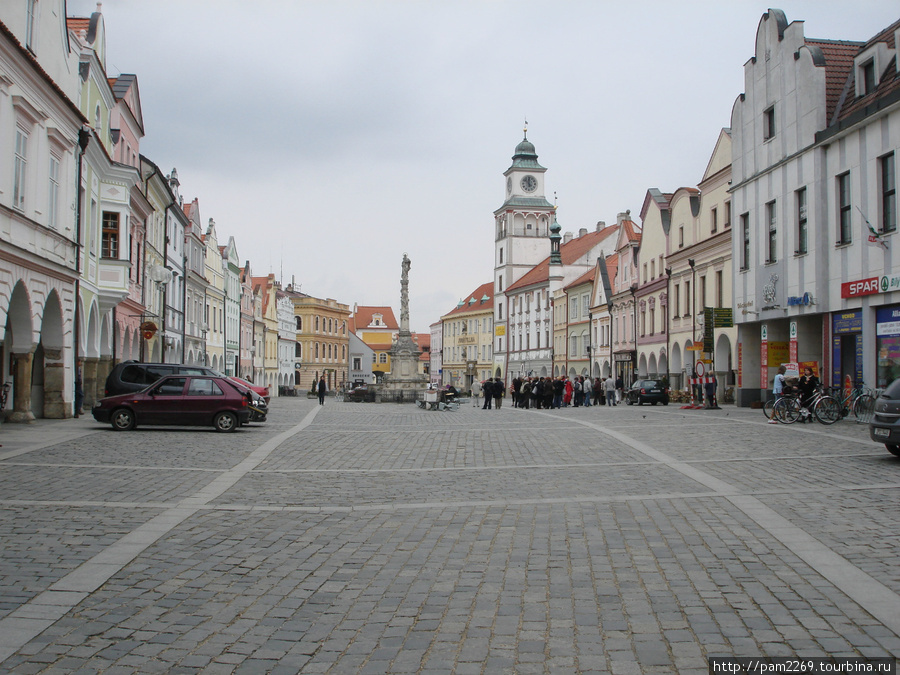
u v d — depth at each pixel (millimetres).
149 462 16047
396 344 61281
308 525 9953
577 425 26562
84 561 8047
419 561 8141
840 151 28750
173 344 52875
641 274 61250
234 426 23922
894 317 25812
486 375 124250
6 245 20609
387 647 5715
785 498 11477
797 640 5750
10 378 26000
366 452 18547
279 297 108750
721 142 44312
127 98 37031
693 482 13141
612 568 7781
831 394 26422
